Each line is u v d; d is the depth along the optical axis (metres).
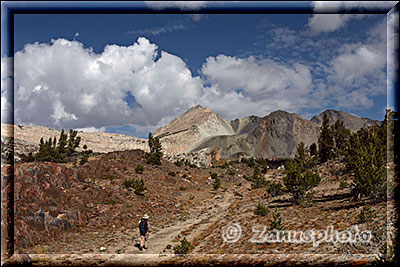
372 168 16.45
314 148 49.34
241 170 62.81
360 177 16.83
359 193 17.11
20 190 16.22
